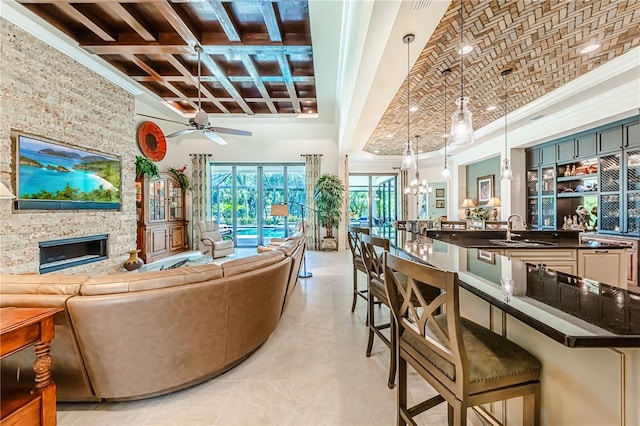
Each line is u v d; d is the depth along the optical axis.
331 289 4.21
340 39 3.58
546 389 1.16
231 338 2.02
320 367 2.16
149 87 5.49
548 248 2.94
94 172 4.48
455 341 1.03
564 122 4.75
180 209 7.80
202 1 3.09
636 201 4.11
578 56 3.16
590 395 1.00
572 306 1.09
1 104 3.18
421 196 9.76
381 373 2.08
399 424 1.45
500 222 5.55
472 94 4.18
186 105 6.63
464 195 8.63
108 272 4.77
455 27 2.53
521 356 1.17
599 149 4.58
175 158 8.01
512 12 2.36
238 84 5.48
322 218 7.88
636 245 3.97
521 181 6.16
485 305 1.60
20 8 3.22
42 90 3.63
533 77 3.64
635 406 0.88
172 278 1.74
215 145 8.25
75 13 3.28
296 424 1.60
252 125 7.99
